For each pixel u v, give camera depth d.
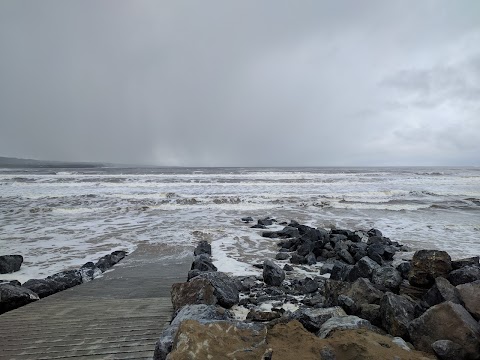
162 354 3.35
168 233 13.91
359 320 4.21
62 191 26.70
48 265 9.42
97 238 12.94
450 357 3.38
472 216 18.59
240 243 12.28
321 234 11.78
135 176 40.44
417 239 13.05
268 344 3.39
